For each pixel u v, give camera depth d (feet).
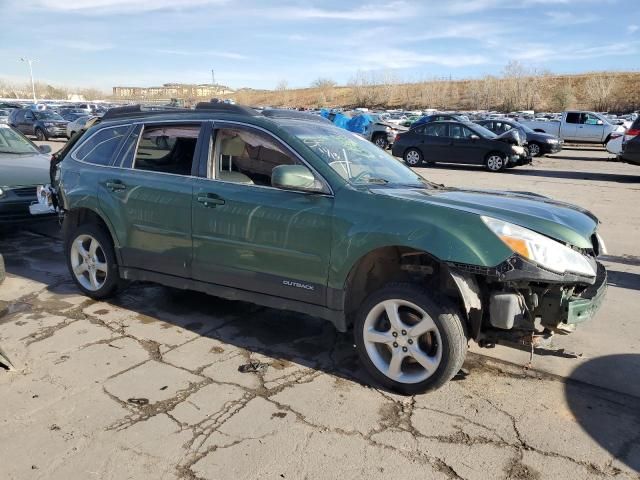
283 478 8.84
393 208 11.30
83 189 16.14
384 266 12.52
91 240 16.56
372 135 77.87
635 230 28.50
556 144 72.84
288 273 12.53
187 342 13.94
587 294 10.89
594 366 12.93
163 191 14.40
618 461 9.41
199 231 13.78
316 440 9.86
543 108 232.94
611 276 20.38
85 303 16.58
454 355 10.80
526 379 12.26
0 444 9.60
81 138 17.24
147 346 13.66
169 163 14.75
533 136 73.00
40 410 10.67
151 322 15.21
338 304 11.98
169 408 10.82
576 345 14.07
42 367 12.43
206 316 15.72
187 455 9.37
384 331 11.75
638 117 46.80
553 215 11.59
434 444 9.80
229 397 11.28
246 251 13.05
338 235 11.68
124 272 15.79
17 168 23.88
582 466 9.26
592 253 11.94
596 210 34.19
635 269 21.35
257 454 9.43
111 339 14.02
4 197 22.12
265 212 12.65
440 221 10.78
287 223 12.33
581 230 11.39
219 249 13.51
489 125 73.67
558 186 45.50
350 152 13.92
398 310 11.46
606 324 15.56
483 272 10.27
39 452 9.39
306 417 10.60
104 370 12.34
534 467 9.21
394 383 11.53
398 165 15.20
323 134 14.11
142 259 15.23
